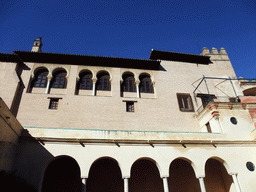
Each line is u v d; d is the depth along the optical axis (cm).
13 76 2056
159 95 2286
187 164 1930
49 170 1666
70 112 1986
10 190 1079
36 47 2480
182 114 2206
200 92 2425
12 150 1316
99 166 1784
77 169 1712
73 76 2209
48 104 1998
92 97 2119
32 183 1284
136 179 1792
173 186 1822
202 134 1733
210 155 1630
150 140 1557
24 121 1872
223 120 1859
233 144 1730
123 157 1481
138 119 2075
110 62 2359
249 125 1873
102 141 1502
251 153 1716
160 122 2103
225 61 2764
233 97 2342
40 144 1423
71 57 2259
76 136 1507
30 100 1991
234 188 1716
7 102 1909
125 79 2370
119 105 2123
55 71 2250
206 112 2028
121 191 1722
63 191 1617
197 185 1839
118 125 1998
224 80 2550
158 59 2570
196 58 2650
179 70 2542
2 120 1170
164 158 1541
